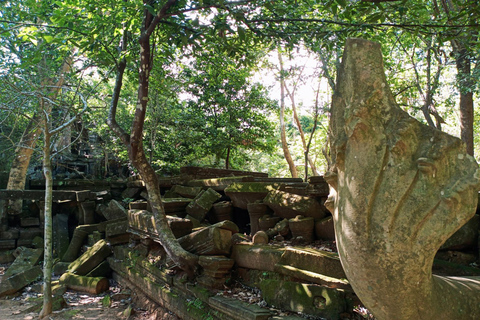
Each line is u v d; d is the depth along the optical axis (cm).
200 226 714
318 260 414
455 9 819
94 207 961
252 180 734
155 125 1308
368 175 210
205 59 780
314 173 1866
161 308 562
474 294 246
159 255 624
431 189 201
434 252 206
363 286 219
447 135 204
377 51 221
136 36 732
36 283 743
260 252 480
